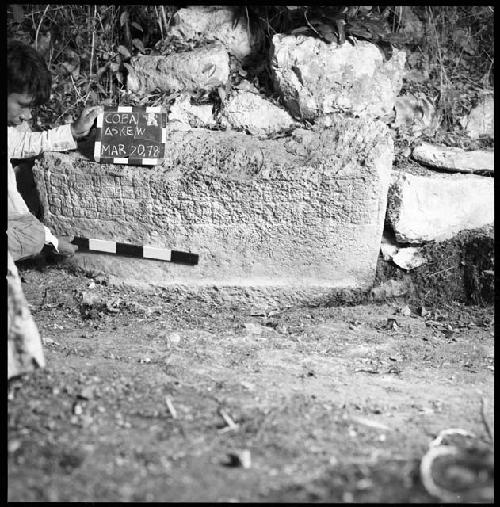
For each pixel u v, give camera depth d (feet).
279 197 10.97
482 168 11.82
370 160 10.91
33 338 7.28
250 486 5.67
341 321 10.65
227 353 9.10
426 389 8.14
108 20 12.50
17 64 9.71
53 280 11.19
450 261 11.55
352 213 11.04
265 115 11.76
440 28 13.15
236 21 12.38
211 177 10.92
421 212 11.44
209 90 11.96
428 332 10.37
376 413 7.23
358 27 11.85
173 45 12.34
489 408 7.55
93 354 8.65
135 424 6.60
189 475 5.81
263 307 11.19
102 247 11.16
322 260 11.21
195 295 11.21
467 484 5.77
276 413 6.98
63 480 5.68
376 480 5.78
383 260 11.57
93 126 11.28
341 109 11.66
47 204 11.25
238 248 11.14
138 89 12.21
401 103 12.34
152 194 11.02
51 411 6.68
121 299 10.90
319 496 5.54
